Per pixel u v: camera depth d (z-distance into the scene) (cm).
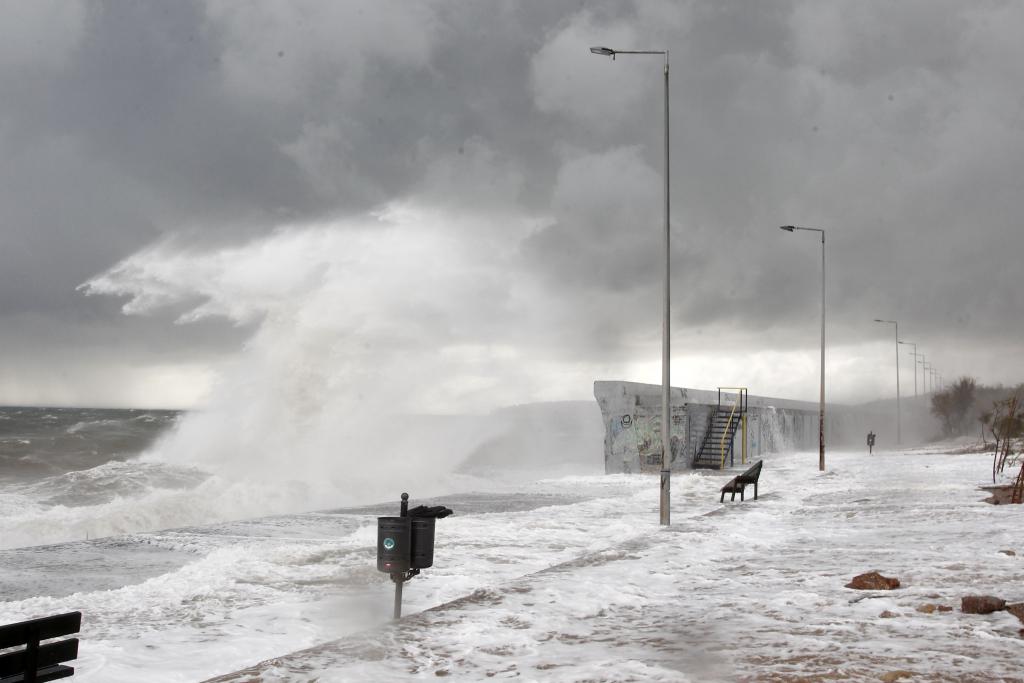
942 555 1160
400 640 700
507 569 1183
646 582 1003
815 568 1085
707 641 681
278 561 1205
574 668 595
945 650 632
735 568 1109
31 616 877
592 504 2236
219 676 591
